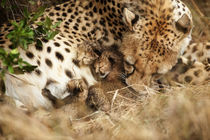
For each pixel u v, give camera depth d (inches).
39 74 384.8
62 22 440.1
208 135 285.1
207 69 424.5
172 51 402.3
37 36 369.4
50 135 288.7
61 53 404.5
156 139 287.9
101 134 316.5
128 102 396.2
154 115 325.7
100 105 392.2
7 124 291.9
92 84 414.9
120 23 434.9
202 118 295.7
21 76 374.0
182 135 290.5
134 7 418.9
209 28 530.3
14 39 328.8
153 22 400.5
